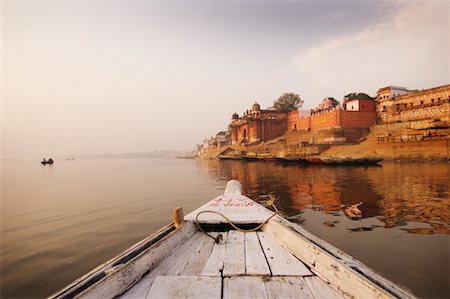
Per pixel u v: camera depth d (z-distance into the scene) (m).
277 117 59.78
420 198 11.43
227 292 2.28
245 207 5.20
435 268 4.90
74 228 9.02
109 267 2.48
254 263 2.87
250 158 51.97
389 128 38.69
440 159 28.16
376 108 43.88
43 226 9.48
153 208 12.16
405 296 2.10
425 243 6.18
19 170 60.66
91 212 11.70
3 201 15.42
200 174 32.34
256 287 2.36
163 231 3.68
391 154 32.41
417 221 8.01
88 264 5.94
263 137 59.16
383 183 15.94
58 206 13.45
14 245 7.28
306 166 32.81
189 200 14.23
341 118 41.97
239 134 72.06
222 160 68.06
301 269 2.71
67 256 6.41
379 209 9.72
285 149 46.16
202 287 2.34
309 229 7.52
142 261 2.60
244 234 3.96
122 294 2.25
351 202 11.15
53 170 58.34
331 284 2.38
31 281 5.18
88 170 54.16
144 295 2.24
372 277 2.41
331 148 39.16
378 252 5.74
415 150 30.56
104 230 8.62
